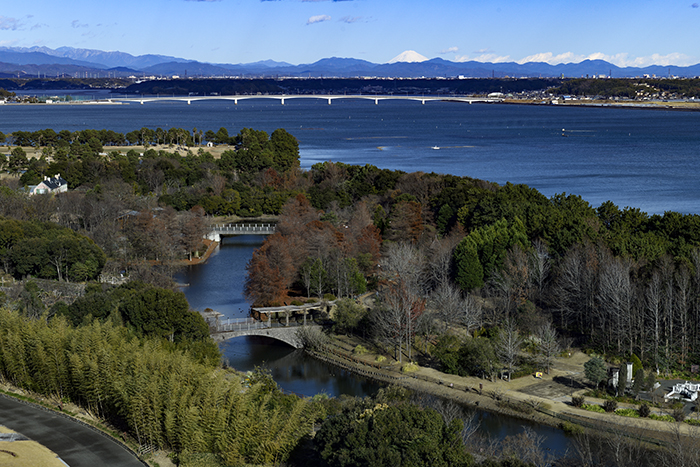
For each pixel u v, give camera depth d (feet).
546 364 368.68
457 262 486.79
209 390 258.16
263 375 320.29
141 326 363.76
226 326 425.69
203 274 579.07
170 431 250.57
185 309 369.91
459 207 639.35
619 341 380.78
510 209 556.92
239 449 246.47
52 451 249.55
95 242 585.22
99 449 253.85
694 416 304.30
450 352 372.79
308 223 604.90
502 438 293.43
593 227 506.07
